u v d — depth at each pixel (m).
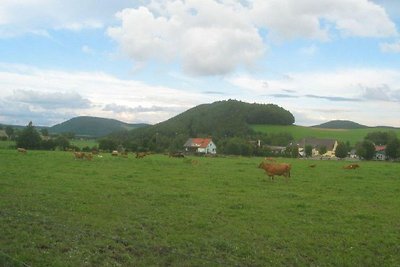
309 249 15.21
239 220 19.05
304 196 26.69
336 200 25.55
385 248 15.65
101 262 12.82
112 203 21.73
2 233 14.92
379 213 21.66
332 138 179.62
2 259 12.44
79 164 47.00
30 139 101.31
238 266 13.21
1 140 124.12
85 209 19.84
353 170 52.75
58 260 12.63
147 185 29.73
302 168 55.19
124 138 155.25
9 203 20.41
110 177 33.97
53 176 32.69
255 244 15.46
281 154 132.25
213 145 150.62
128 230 16.53
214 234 16.59
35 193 23.69
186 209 20.95
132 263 12.95
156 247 14.55
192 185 30.70
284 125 199.88
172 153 83.62
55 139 110.56
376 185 34.34
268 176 39.12
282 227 18.03
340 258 14.34
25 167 40.25
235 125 185.75
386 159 126.94
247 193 27.34
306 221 19.25
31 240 14.30
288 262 13.91
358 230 17.94
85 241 14.60
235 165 56.25
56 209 19.61
